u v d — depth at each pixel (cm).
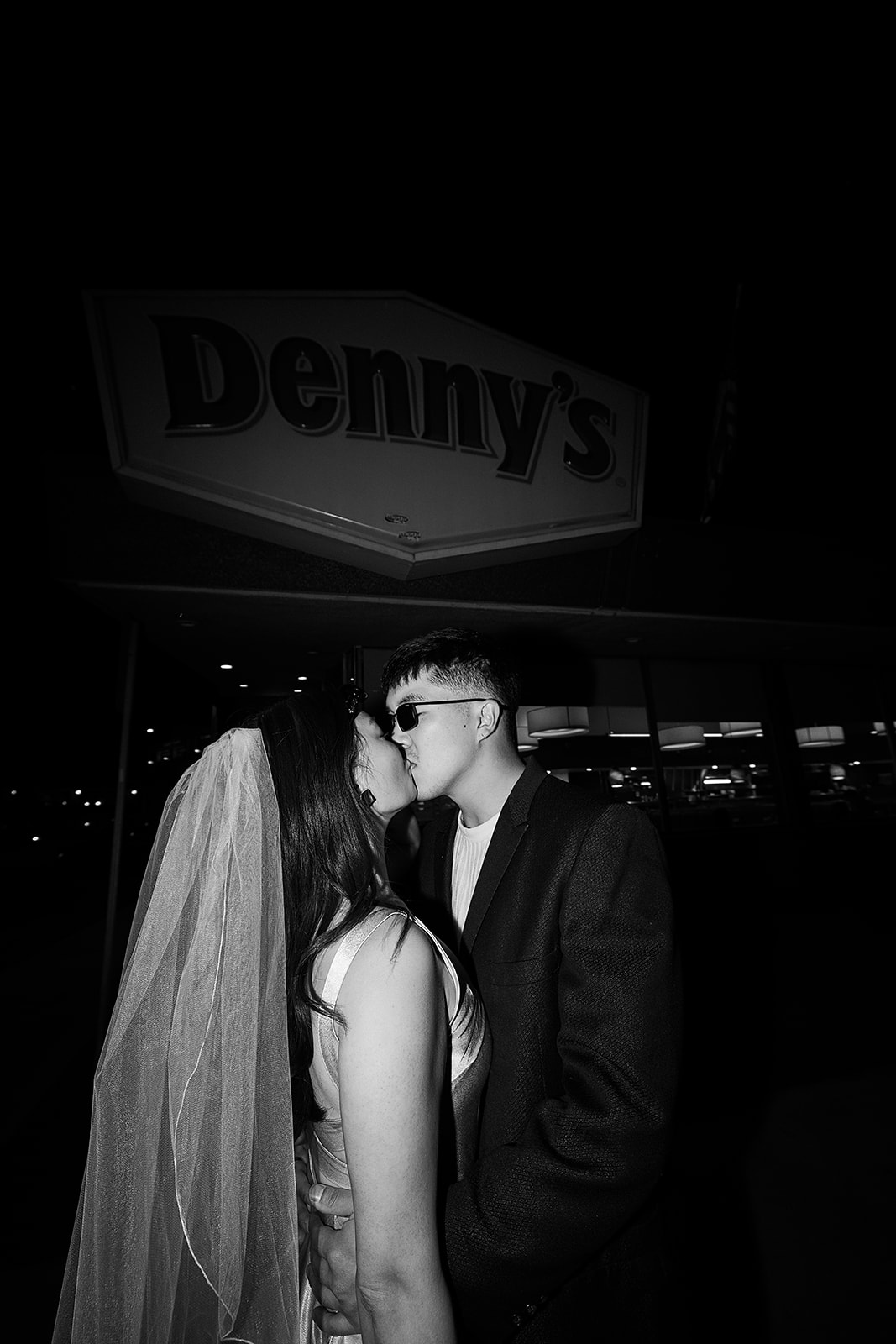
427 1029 78
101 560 393
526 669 603
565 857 113
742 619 577
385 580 448
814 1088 337
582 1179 85
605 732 630
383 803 114
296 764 95
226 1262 81
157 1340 82
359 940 82
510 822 125
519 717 592
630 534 503
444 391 424
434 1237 73
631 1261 101
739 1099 332
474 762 133
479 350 433
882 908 683
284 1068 84
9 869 1522
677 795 655
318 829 92
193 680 629
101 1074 91
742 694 711
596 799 121
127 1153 88
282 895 90
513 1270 82
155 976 94
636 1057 94
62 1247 239
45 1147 315
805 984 494
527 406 445
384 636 519
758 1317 195
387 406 411
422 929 92
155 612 448
